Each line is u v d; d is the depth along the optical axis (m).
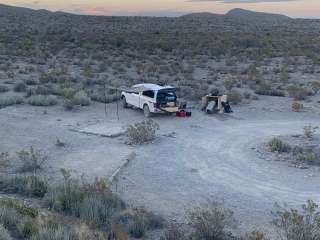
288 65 57.44
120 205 14.88
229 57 64.44
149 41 79.06
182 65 54.91
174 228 13.02
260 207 15.98
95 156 21.11
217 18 154.75
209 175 19.14
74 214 13.80
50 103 31.84
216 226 13.00
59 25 114.75
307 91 38.59
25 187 15.93
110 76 46.53
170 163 20.48
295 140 24.05
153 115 29.59
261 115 30.67
